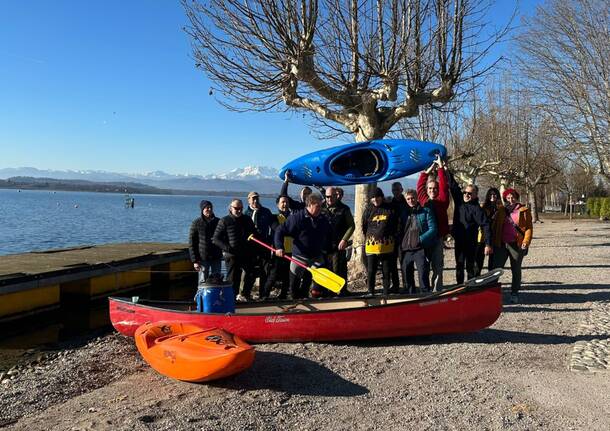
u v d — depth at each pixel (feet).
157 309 23.22
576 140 72.59
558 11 69.10
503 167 96.12
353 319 22.06
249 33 32.65
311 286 29.30
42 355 26.68
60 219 178.19
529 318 27.45
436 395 16.87
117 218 196.03
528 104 90.68
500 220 30.83
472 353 21.26
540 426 14.42
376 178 35.58
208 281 23.72
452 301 22.22
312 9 31.94
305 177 35.94
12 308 34.63
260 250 32.76
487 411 15.51
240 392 17.17
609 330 24.34
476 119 93.61
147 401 16.65
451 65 34.73
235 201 29.37
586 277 42.04
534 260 55.26
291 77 34.78
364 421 14.92
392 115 36.96
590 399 16.17
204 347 18.31
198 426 14.48
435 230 26.30
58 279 38.17
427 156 34.17
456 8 33.55
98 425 14.67
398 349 22.03
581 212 225.76
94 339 29.81
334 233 30.25
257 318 22.17
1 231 123.75
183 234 130.41
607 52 66.85
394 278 31.09
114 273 44.73
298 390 17.33
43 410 17.20
